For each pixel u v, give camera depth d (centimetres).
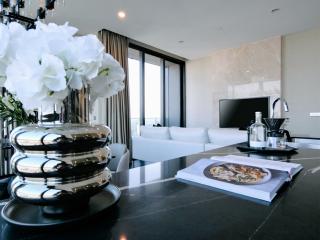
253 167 83
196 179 77
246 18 370
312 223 49
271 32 436
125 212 56
